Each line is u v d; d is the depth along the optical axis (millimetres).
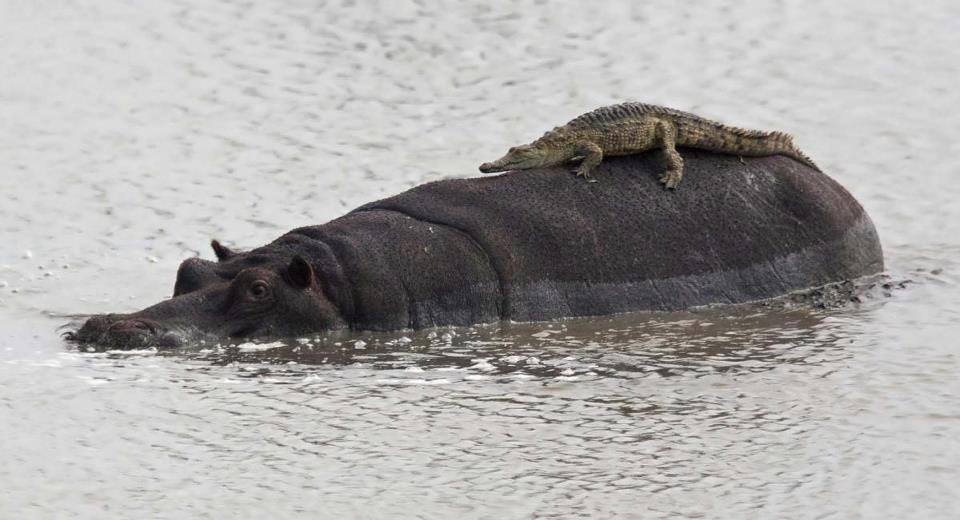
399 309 41938
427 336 41406
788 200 46219
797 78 70188
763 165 46594
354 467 31859
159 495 30453
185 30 76250
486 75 70875
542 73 70938
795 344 40438
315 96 68688
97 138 63500
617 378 37562
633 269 43875
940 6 78500
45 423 34375
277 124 65438
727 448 32781
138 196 57312
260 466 31906
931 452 32406
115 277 48750
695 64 71875
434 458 32312
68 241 52594
